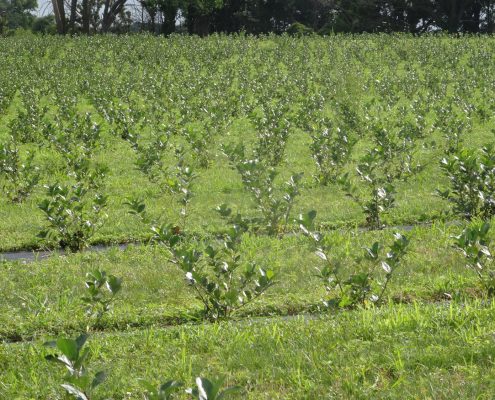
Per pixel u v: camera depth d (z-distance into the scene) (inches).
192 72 1582.2
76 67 1727.4
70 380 197.8
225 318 341.4
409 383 249.8
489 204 503.8
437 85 1341.0
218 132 1010.7
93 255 473.1
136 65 1788.9
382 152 579.8
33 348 314.0
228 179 721.0
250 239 484.4
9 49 1977.1
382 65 1722.4
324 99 1231.5
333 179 692.1
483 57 1724.9
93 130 836.6
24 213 608.7
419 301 354.3
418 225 525.0
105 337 322.7
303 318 328.5
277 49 1911.9
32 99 1259.8
